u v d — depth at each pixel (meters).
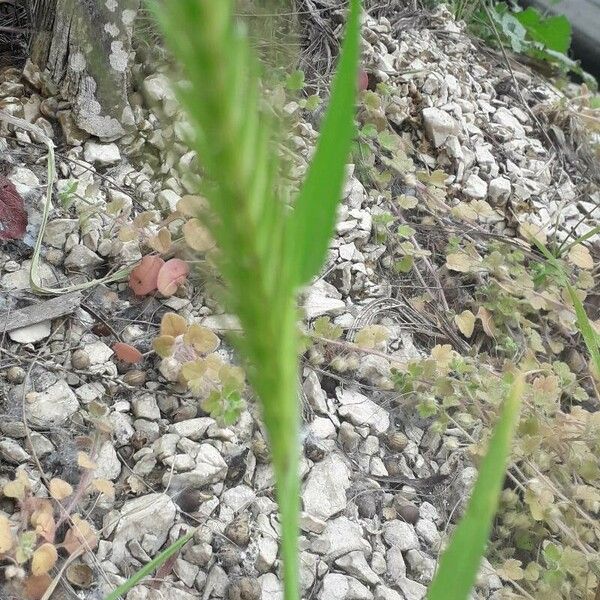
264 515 0.36
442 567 0.14
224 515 0.36
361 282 0.48
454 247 0.51
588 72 0.90
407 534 0.38
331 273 0.48
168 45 0.07
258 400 0.10
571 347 0.51
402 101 0.58
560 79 0.79
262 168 0.07
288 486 0.11
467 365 0.43
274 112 0.09
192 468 0.36
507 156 0.62
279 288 0.08
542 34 0.79
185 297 0.42
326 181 0.12
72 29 0.44
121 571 0.33
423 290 0.51
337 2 0.61
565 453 0.42
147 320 0.41
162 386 0.39
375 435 0.42
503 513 0.41
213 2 0.06
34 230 0.43
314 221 0.12
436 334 0.48
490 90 0.68
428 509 0.40
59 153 0.46
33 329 0.39
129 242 0.43
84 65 0.45
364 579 0.36
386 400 0.44
